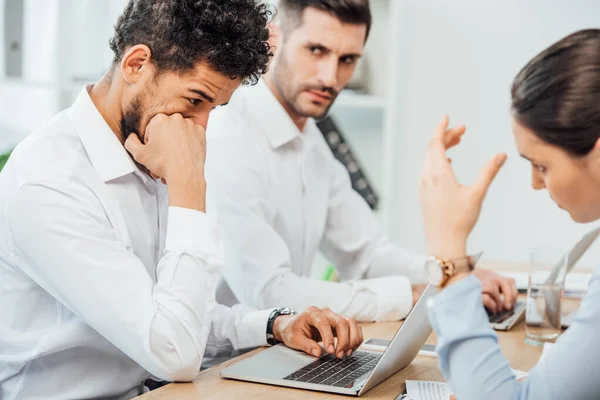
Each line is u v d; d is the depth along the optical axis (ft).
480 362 3.47
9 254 4.53
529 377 3.48
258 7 4.72
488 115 11.20
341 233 7.68
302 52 6.88
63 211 4.38
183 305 4.42
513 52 11.03
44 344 4.57
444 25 11.30
